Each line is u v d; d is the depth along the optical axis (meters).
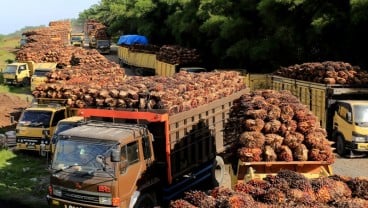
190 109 13.16
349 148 17.67
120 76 25.02
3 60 55.41
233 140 12.59
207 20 40.25
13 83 38.50
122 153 10.47
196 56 39.41
